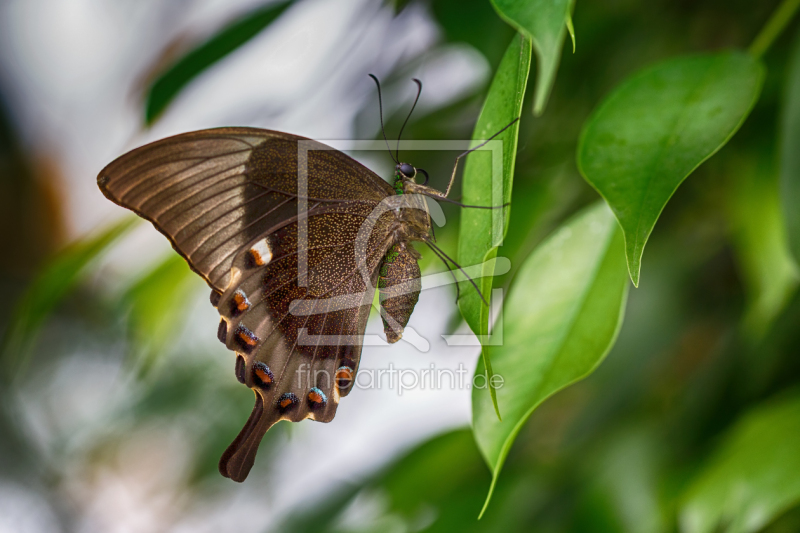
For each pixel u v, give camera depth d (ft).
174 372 2.23
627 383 1.95
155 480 2.49
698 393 1.92
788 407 1.83
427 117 1.98
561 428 2.02
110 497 2.55
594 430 1.95
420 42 1.97
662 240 1.96
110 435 2.45
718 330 1.96
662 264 1.95
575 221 1.82
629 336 1.95
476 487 1.98
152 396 2.22
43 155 2.53
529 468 1.98
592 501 1.90
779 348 1.90
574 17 1.94
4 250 2.65
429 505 1.99
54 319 2.50
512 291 1.82
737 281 1.95
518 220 1.92
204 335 2.23
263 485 2.21
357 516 2.02
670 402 1.95
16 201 2.60
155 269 1.99
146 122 1.91
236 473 1.87
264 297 1.88
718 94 1.76
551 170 1.95
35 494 2.57
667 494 1.88
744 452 1.83
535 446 2.02
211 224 1.86
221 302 1.87
